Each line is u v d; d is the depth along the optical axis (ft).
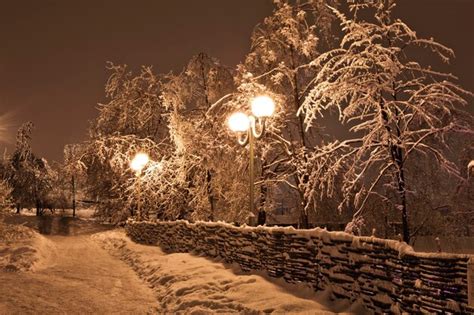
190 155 79.41
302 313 24.73
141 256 56.95
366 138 44.55
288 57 65.46
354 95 44.42
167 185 89.25
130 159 100.73
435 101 43.75
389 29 45.03
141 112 104.94
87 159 108.06
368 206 54.03
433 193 52.34
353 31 45.21
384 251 23.68
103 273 47.57
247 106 63.72
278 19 64.95
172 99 86.38
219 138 74.08
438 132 43.98
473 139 47.29
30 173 175.01
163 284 39.34
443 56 43.83
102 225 129.70
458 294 18.97
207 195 81.66
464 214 50.80
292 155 63.10
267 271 35.29
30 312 29.43
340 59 45.73
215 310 27.84
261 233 36.47
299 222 63.98
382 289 23.70
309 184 51.08
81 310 30.71
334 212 66.03
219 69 85.92
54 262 55.11
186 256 50.78
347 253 26.55
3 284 37.60
